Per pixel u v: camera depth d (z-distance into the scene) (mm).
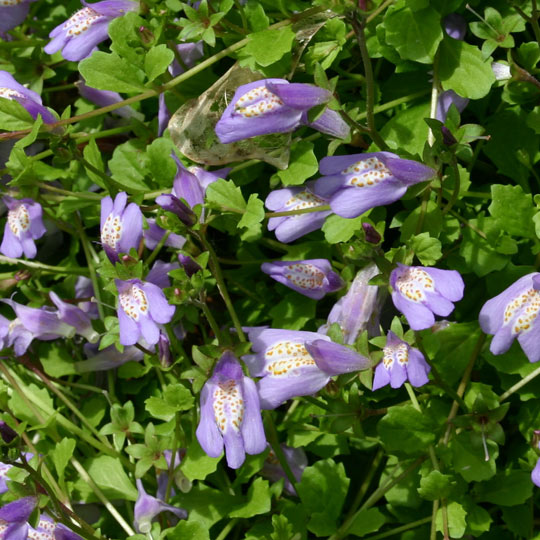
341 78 311
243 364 272
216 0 298
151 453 288
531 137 298
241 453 267
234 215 294
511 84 292
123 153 312
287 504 287
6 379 308
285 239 291
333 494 286
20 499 269
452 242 290
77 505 301
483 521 281
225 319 314
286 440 298
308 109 272
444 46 294
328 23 290
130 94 320
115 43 295
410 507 291
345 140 281
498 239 286
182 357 288
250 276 314
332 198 271
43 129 296
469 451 276
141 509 285
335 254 299
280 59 293
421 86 302
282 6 293
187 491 290
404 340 265
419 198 294
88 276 318
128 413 294
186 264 270
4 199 311
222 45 312
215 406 269
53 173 314
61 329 308
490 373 293
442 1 292
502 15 297
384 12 300
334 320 281
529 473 282
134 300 272
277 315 301
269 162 295
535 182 304
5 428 268
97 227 327
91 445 310
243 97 272
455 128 272
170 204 273
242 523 296
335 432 275
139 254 291
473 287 296
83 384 315
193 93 309
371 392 294
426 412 280
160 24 297
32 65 327
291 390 271
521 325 268
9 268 331
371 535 294
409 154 277
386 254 275
